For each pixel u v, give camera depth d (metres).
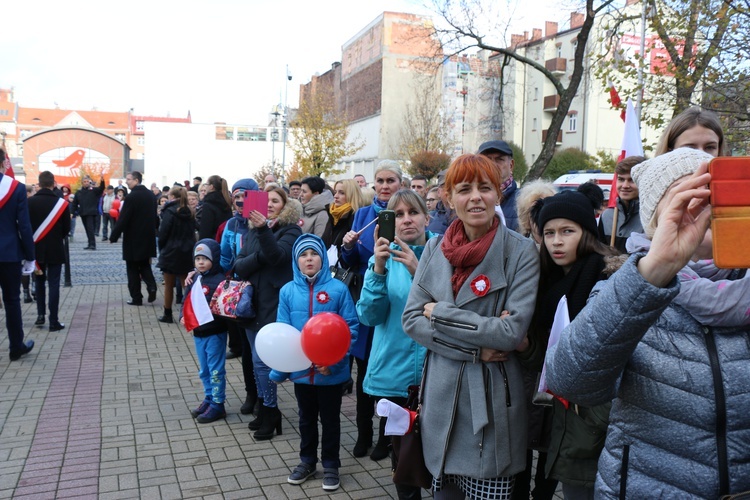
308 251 4.05
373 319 3.44
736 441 1.53
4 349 7.18
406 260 3.24
